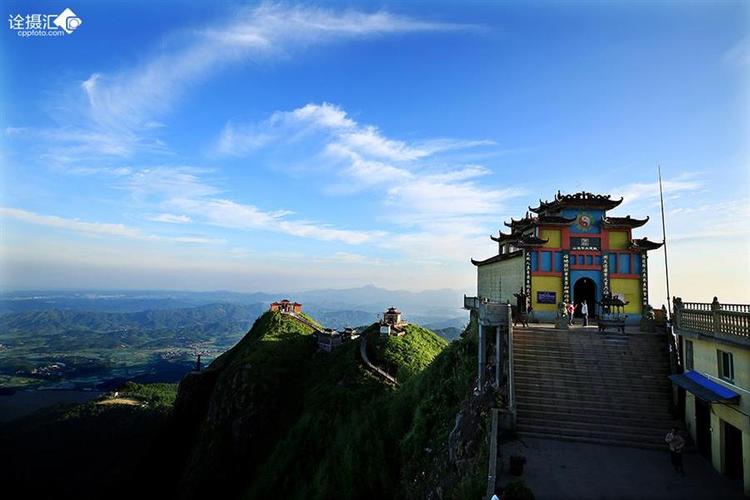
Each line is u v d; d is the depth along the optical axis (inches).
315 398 2113.7
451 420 1139.9
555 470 714.8
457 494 758.5
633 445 794.8
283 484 1701.5
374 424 1553.9
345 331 2940.5
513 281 1533.0
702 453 778.2
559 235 1409.9
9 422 5182.1
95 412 4756.4
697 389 741.3
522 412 863.1
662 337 1045.8
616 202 1387.8
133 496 2743.6
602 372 947.3
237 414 2292.1
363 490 1346.0
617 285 1397.6
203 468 2180.1
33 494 3334.2
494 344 1207.6
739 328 677.9
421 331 2815.0
